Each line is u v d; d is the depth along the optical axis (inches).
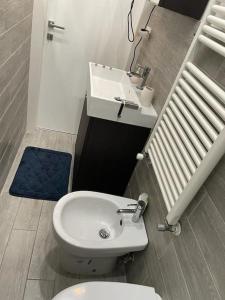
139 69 76.2
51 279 57.7
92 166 75.0
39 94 98.1
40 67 88.9
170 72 59.2
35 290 54.9
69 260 57.0
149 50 75.6
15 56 62.3
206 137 35.8
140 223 56.9
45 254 62.3
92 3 82.3
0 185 72.9
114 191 82.6
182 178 40.1
